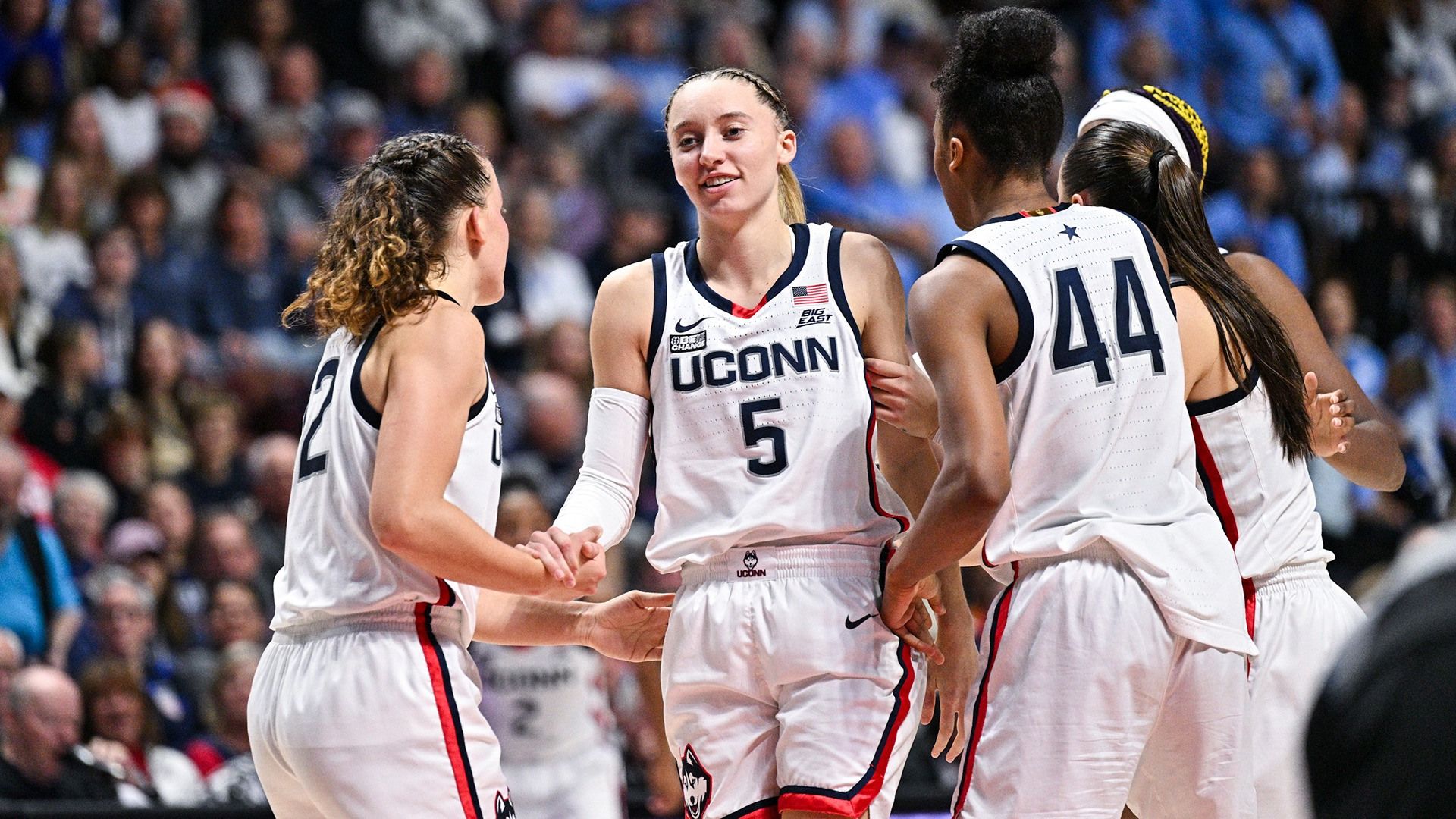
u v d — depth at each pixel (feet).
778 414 22.00
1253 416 21.90
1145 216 22.33
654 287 22.91
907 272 69.41
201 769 40.78
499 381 56.65
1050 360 20.20
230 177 58.03
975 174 21.59
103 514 46.32
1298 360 22.80
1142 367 20.36
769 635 21.63
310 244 58.75
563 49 70.85
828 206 68.95
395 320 20.54
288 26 66.85
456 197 21.65
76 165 55.77
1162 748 20.36
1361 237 70.69
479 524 21.09
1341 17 81.30
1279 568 22.26
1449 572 10.09
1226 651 19.99
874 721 21.59
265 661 21.08
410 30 69.15
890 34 77.00
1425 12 83.35
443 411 20.07
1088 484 20.03
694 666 22.04
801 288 22.49
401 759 19.95
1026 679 19.79
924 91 76.48
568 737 35.65
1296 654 22.13
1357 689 9.95
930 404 22.44
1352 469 23.75
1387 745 9.74
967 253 20.25
